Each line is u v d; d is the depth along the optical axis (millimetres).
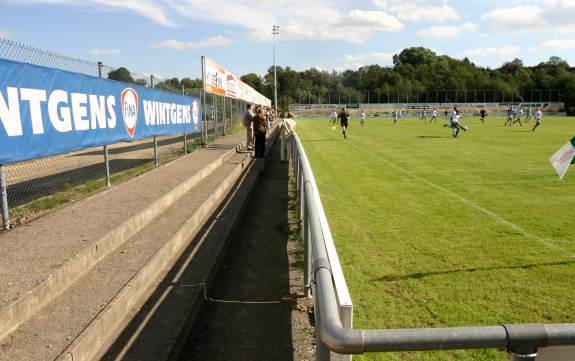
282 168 14719
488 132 30375
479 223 7082
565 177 11352
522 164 13867
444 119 61375
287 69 122250
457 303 4285
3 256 4109
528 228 6781
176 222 6168
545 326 1418
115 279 4059
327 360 1966
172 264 5000
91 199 6699
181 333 3531
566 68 117938
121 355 3125
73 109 6551
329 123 51531
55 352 2828
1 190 5074
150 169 10492
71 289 3840
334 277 2266
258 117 15156
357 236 6469
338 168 13438
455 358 3410
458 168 13141
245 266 5516
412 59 138875
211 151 14555
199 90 17547
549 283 4750
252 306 4375
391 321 3928
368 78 116812
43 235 4770
